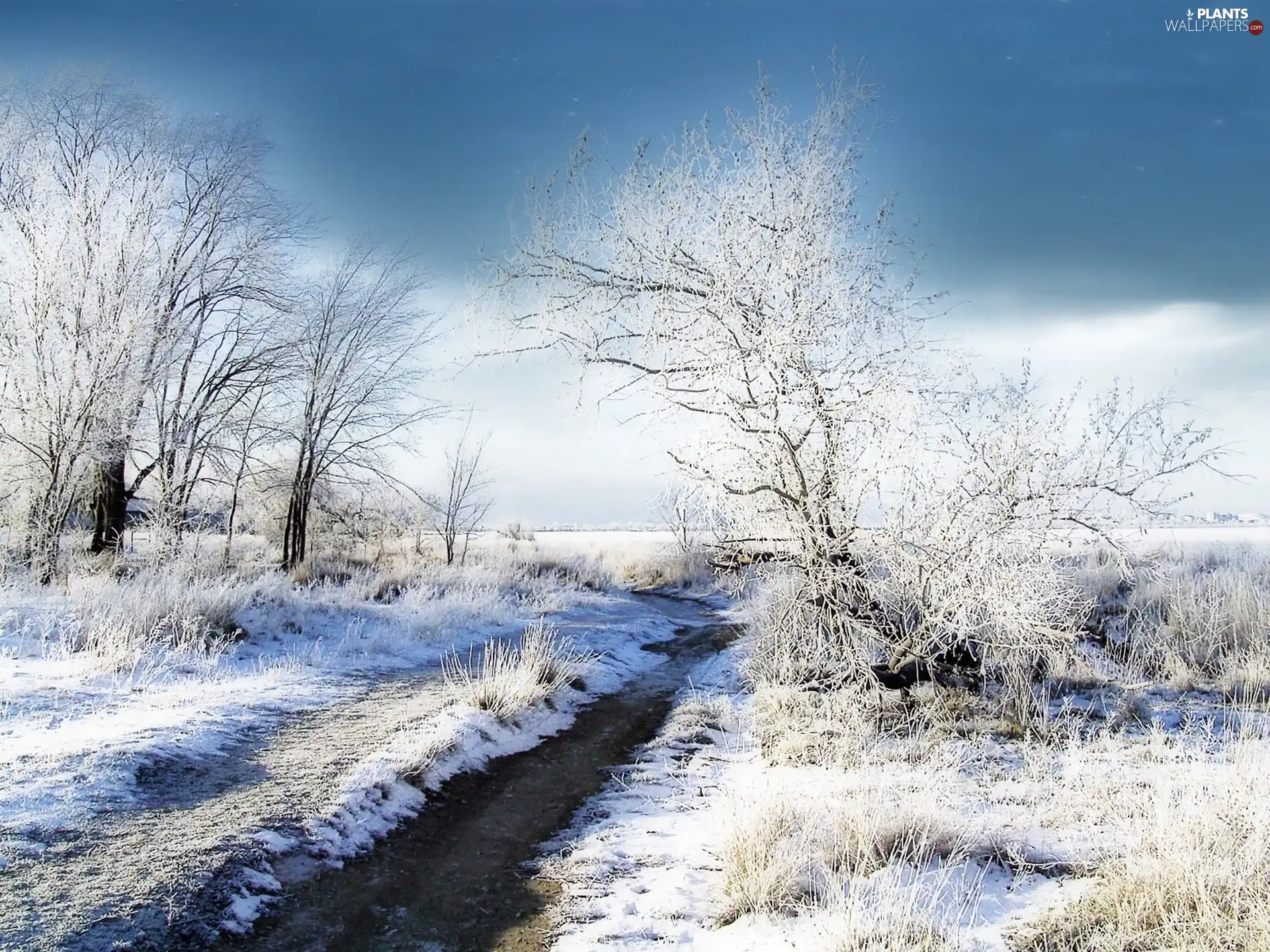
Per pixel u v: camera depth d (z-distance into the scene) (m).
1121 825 5.32
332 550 24.50
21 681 8.23
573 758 8.52
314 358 21.36
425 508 25.67
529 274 10.16
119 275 15.81
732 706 10.19
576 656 12.91
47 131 17.78
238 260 19.80
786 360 8.71
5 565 14.02
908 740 7.93
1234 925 3.95
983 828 5.55
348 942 4.72
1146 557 8.39
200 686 8.88
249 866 5.14
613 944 4.70
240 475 20.50
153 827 5.43
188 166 19.52
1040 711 8.76
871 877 4.98
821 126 9.38
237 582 14.47
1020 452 7.84
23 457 15.55
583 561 29.05
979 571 7.83
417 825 6.41
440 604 15.53
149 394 17.64
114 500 18.25
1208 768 6.11
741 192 9.30
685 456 9.12
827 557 9.01
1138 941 4.05
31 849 4.91
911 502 8.34
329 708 8.68
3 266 15.17
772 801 5.77
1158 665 10.70
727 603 24.09
